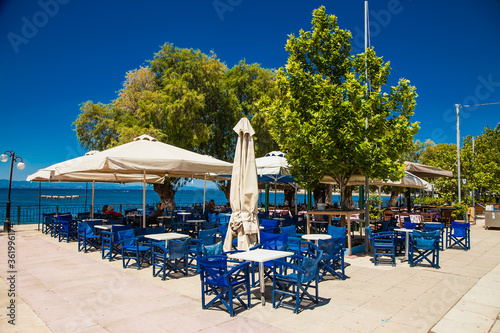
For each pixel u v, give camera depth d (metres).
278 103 10.11
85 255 9.50
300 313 5.01
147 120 20.58
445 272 7.52
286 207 19.53
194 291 6.14
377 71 9.84
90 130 22.58
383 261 8.63
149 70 23.22
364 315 4.93
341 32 10.14
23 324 4.60
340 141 8.66
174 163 8.76
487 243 12.05
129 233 8.26
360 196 13.68
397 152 9.22
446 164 20.53
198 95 20.86
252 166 7.32
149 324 4.62
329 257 6.66
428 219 15.91
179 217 15.08
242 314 4.99
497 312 5.05
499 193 27.05
